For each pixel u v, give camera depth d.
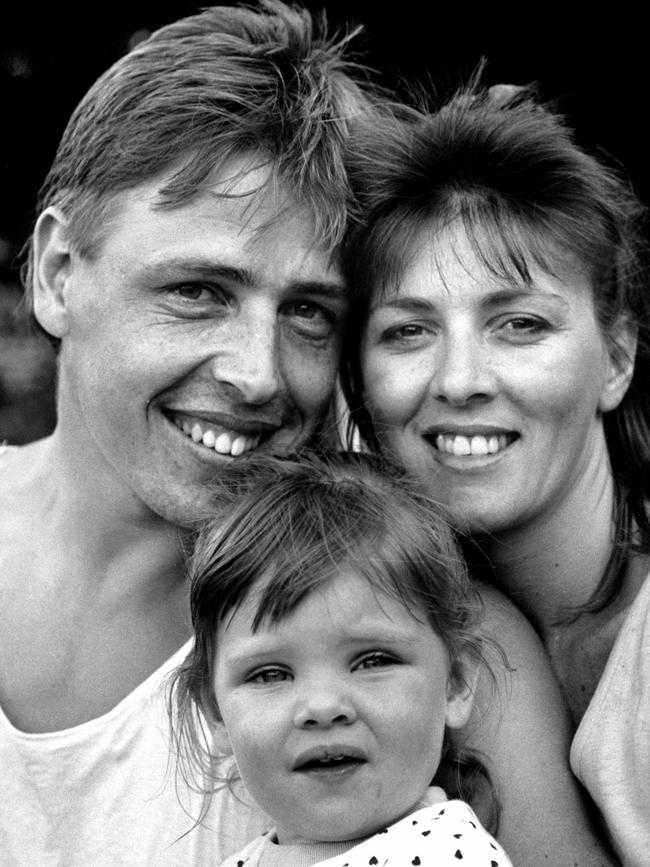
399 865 2.24
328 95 2.75
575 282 2.61
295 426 2.79
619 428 2.84
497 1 4.52
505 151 2.64
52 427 5.02
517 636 2.62
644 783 2.35
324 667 2.33
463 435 2.57
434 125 2.73
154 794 2.73
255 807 2.67
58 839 2.77
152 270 2.63
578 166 2.70
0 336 4.91
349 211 2.68
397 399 2.62
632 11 4.41
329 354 2.76
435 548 2.46
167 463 2.74
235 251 2.60
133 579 2.88
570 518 2.69
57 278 2.90
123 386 2.69
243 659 2.38
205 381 2.68
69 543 2.92
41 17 4.78
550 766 2.48
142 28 4.76
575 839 2.43
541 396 2.54
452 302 2.55
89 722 2.78
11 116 4.85
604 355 2.70
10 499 3.09
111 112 2.73
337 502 2.50
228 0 4.67
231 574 2.43
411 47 4.55
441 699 2.41
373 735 2.31
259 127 2.63
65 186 2.87
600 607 2.70
